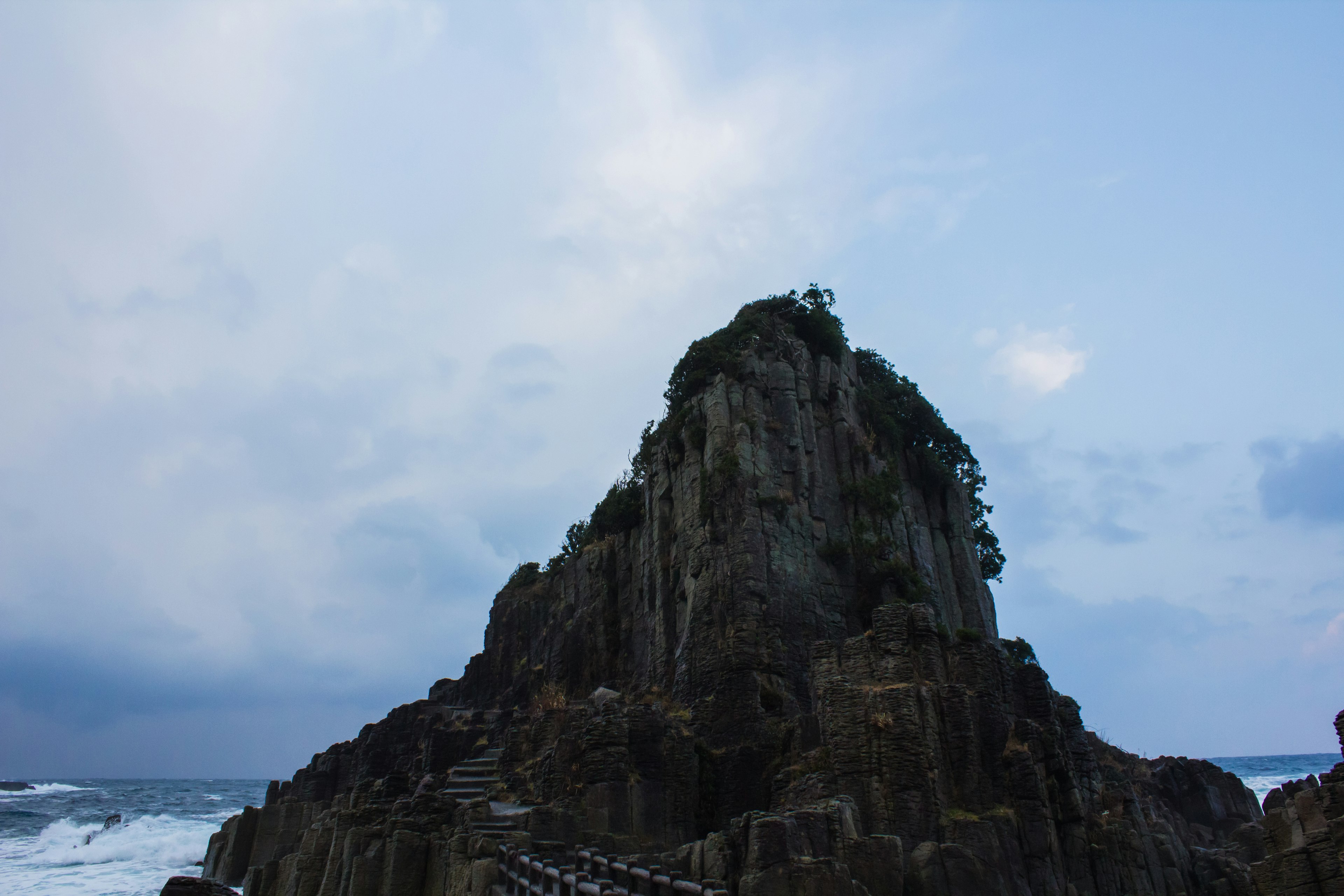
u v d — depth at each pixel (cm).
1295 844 2959
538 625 9225
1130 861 3828
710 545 5706
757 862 2634
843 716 3803
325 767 7675
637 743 4256
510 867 3272
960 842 3450
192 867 8562
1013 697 4319
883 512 6269
